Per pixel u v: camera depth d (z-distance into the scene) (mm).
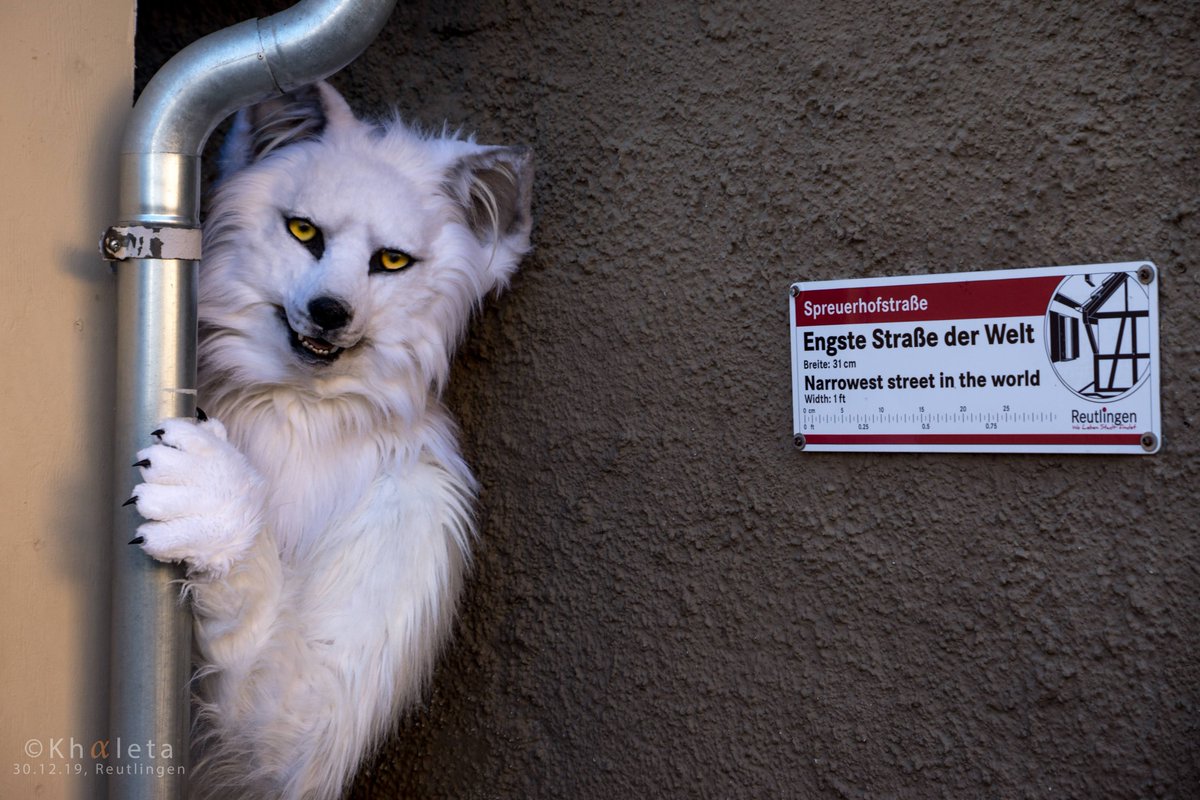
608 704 2035
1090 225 1653
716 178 1936
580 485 2062
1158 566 1619
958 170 1740
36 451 1564
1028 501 1708
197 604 1594
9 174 1532
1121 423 1631
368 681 1741
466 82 2148
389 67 2205
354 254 1746
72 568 1602
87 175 1616
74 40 1604
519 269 2107
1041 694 1698
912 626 1793
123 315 1561
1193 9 1579
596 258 2043
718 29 1922
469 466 2156
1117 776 1645
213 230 1830
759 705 1914
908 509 1798
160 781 1548
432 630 1852
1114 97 1632
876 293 1793
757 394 1913
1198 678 1593
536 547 2102
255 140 1854
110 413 1643
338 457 1843
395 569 1786
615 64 2018
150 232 1546
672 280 1979
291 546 1805
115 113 1649
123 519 1553
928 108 1760
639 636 2012
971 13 1723
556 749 2076
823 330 1839
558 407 2082
